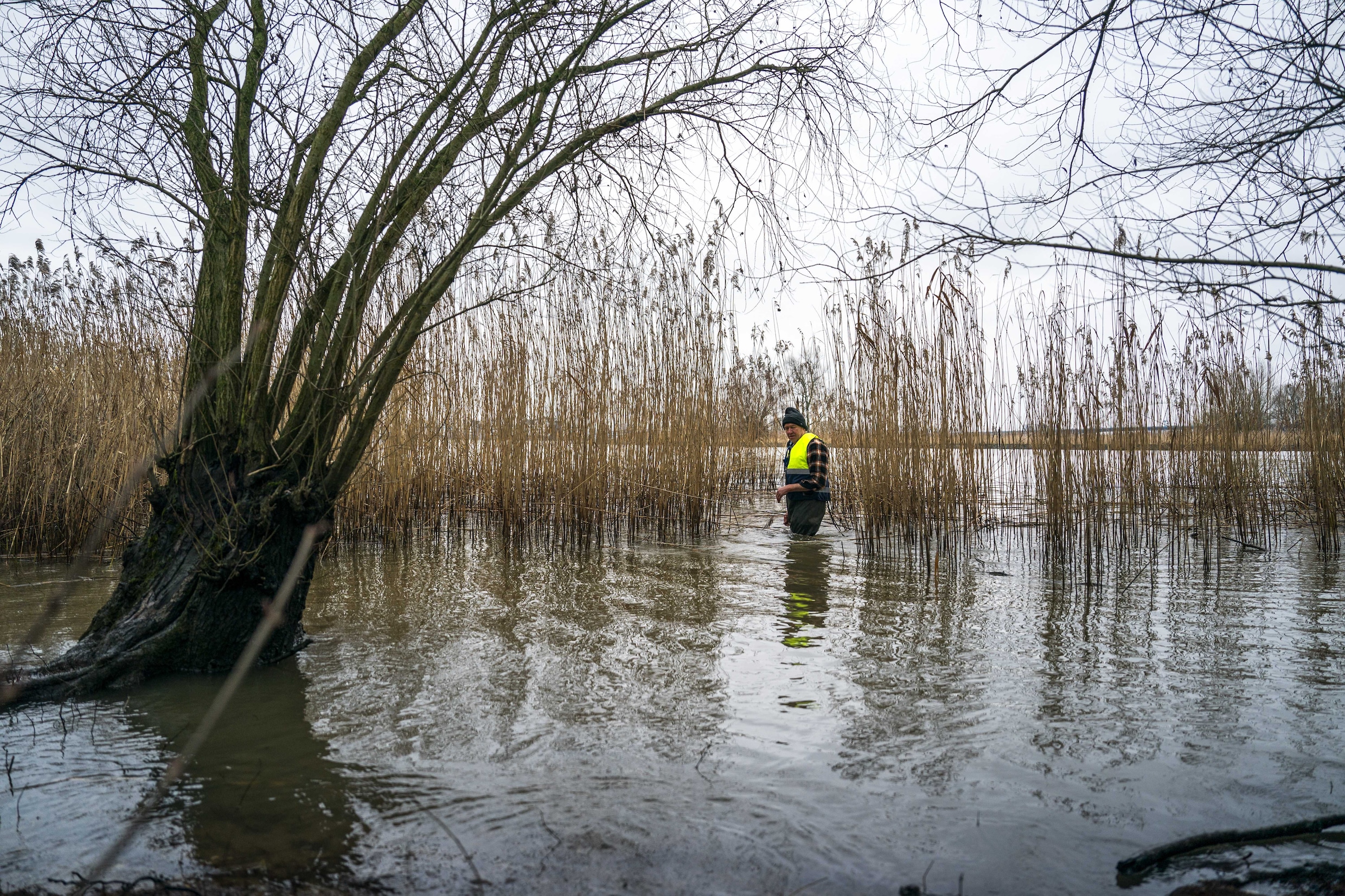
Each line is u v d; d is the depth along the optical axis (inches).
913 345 338.0
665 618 208.4
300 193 162.7
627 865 92.1
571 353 363.9
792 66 192.7
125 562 163.5
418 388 337.4
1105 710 141.9
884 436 338.3
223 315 162.6
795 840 97.7
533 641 186.1
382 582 257.1
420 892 86.4
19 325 327.9
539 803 107.0
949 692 151.7
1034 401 316.8
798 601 230.4
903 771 117.4
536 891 87.0
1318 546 347.3
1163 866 91.9
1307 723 135.7
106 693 146.8
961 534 335.0
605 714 139.5
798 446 373.4
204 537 159.2
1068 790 111.4
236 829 100.0
